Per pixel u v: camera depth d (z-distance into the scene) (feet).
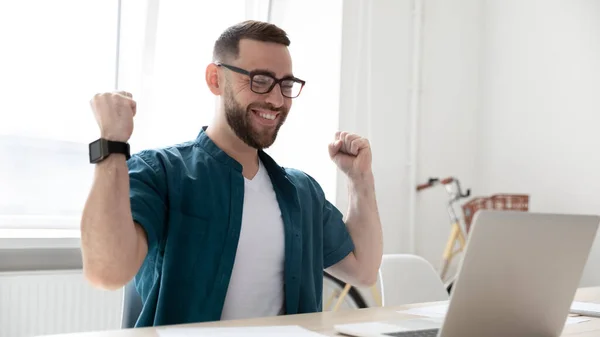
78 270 9.10
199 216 5.51
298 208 6.00
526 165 14.14
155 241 5.12
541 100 13.96
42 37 9.68
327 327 4.51
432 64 14.12
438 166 14.25
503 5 14.73
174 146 5.90
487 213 3.67
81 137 10.07
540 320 4.23
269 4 11.96
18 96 9.52
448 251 12.99
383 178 13.15
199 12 11.19
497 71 14.76
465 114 14.75
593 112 13.08
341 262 6.63
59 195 9.91
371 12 12.81
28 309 8.68
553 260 4.11
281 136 12.64
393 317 5.08
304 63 12.37
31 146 9.65
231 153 5.97
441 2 14.30
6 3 9.38
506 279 3.90
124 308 5.60
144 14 10.48
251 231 5.71
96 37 10.14
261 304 5.68
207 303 5.38
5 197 9.46
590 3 13.24
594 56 13.12
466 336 3.88
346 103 12.26
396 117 13.35
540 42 14.05
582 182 13.19
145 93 10.53
